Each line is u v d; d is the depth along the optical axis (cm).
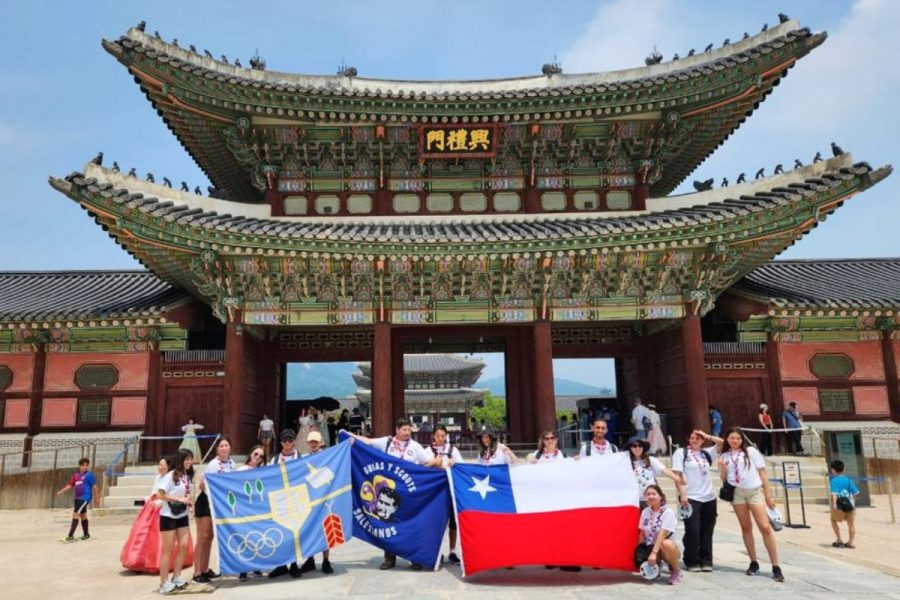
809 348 2930
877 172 2381
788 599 1070
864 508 2336
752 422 2859
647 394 3111
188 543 1371
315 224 2761
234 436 2545
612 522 1217
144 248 2514
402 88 3155
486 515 1218
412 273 2667
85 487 1862
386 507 1294
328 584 1176
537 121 2769
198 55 2750
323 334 3108
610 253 2586
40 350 2828
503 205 2962
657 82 2655
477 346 3356
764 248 2703
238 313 2647
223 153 3009
